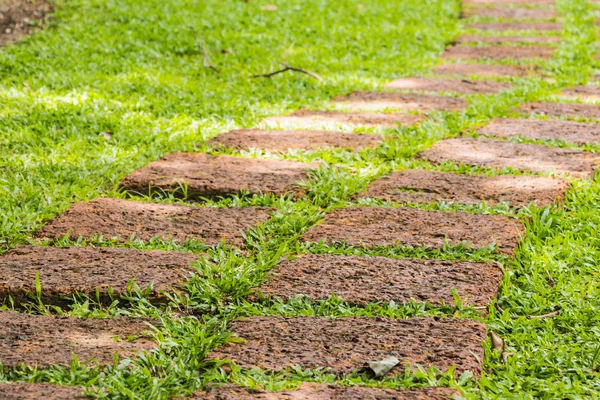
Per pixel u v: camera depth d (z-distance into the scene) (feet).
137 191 18.40
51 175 18.94
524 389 11.14
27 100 24.09
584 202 17.24
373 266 14.35
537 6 45.91
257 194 17.93
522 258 14.85
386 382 10.98
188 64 30.14
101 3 37.35
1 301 13.50
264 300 13.32
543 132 22.58
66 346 11.87
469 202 17.29
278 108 25.12
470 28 40.47
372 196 17.80
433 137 21.88
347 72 30.19
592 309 13.01
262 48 32.94
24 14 34.78
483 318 12.82
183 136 21.86
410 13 42.32
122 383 10.85
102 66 28.94
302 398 10.53
